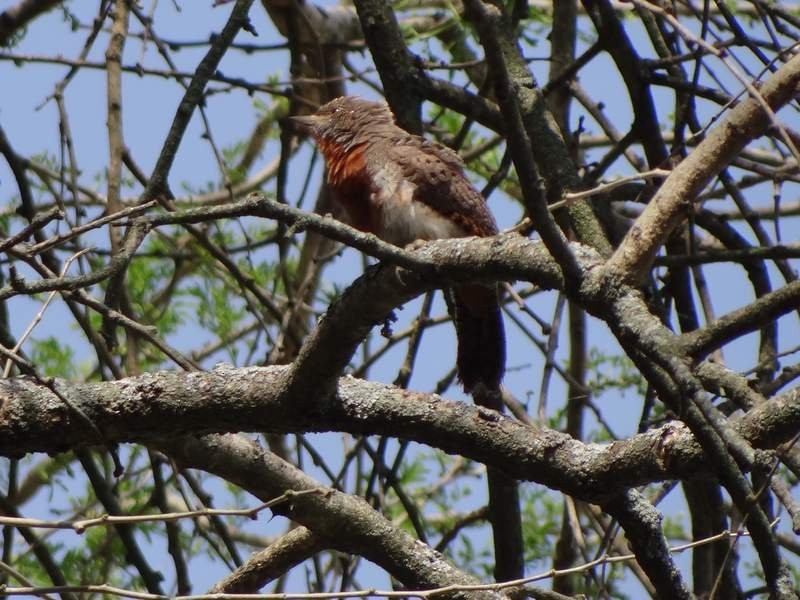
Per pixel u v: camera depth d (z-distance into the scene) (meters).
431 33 12.66
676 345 6.57
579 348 13.52
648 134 12.16
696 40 6.92
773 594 6.07
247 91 12.85
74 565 12.45
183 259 13.79
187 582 10.47
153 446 9.27
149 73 12.21
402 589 9.24
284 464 9.39
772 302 6.50
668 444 7.65
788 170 10.77
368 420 8.31
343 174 11.77
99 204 14.01
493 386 10.38
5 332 10.48
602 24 12.12
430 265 7.59
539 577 7.21
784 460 6.50
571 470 8.05
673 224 7.18
